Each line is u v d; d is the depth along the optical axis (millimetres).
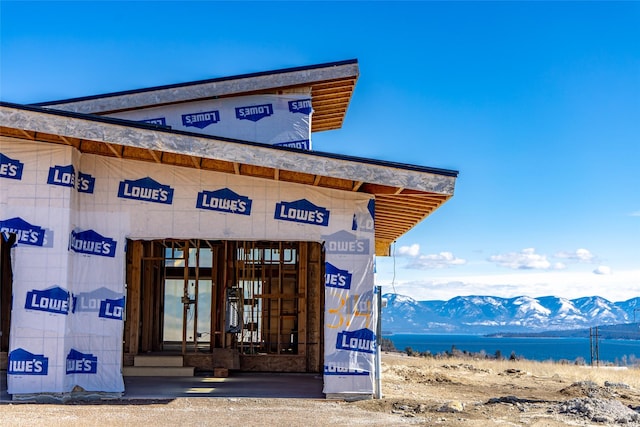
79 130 11141
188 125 15156
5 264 16734
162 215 12156
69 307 11648
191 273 18703
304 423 9664
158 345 18500
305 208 12211
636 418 10438
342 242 12148
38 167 11781
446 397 13586
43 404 11117
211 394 12617
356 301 12039
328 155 11320
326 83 15672
